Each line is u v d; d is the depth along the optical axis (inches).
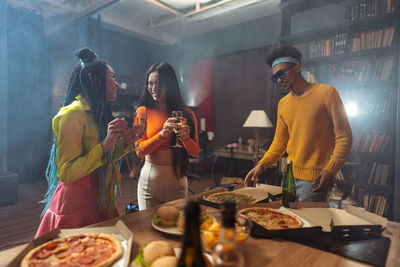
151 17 250.1
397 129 112.9
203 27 275.3
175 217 37.7
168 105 68.9
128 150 55.6
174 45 316.8
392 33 112.3
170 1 214.5
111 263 27.5
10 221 129.0
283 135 69.0
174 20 242.5
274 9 229.9
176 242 33.6
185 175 67.8
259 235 36.0
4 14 172.1
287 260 29.8
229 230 17.3
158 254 26.5
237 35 266.1
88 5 215.9
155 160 66.4
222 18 250.5
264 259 29.9
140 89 267.3
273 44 242.2
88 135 48.8
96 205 49.6
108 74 51.2
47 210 49.7
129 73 278.8
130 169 237.8
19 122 201.2
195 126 72.7
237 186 60.2
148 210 45.8
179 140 65.2
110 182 52.6
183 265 20.2
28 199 164.9
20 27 196.4
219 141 286.0
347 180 126.2
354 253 31.4
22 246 32.4
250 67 258.5
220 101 283.7
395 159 113.7
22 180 204.2
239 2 207.8
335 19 180.9
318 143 60.7
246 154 194.5
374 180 119.8
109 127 44.7
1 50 172.2
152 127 68.2
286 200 50.3
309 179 60.6
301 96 63.0
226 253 16.7
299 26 199.0
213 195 54.1
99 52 229.0
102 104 50.5
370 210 119.0
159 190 65.0
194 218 20.7
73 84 51.0
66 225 46.4
